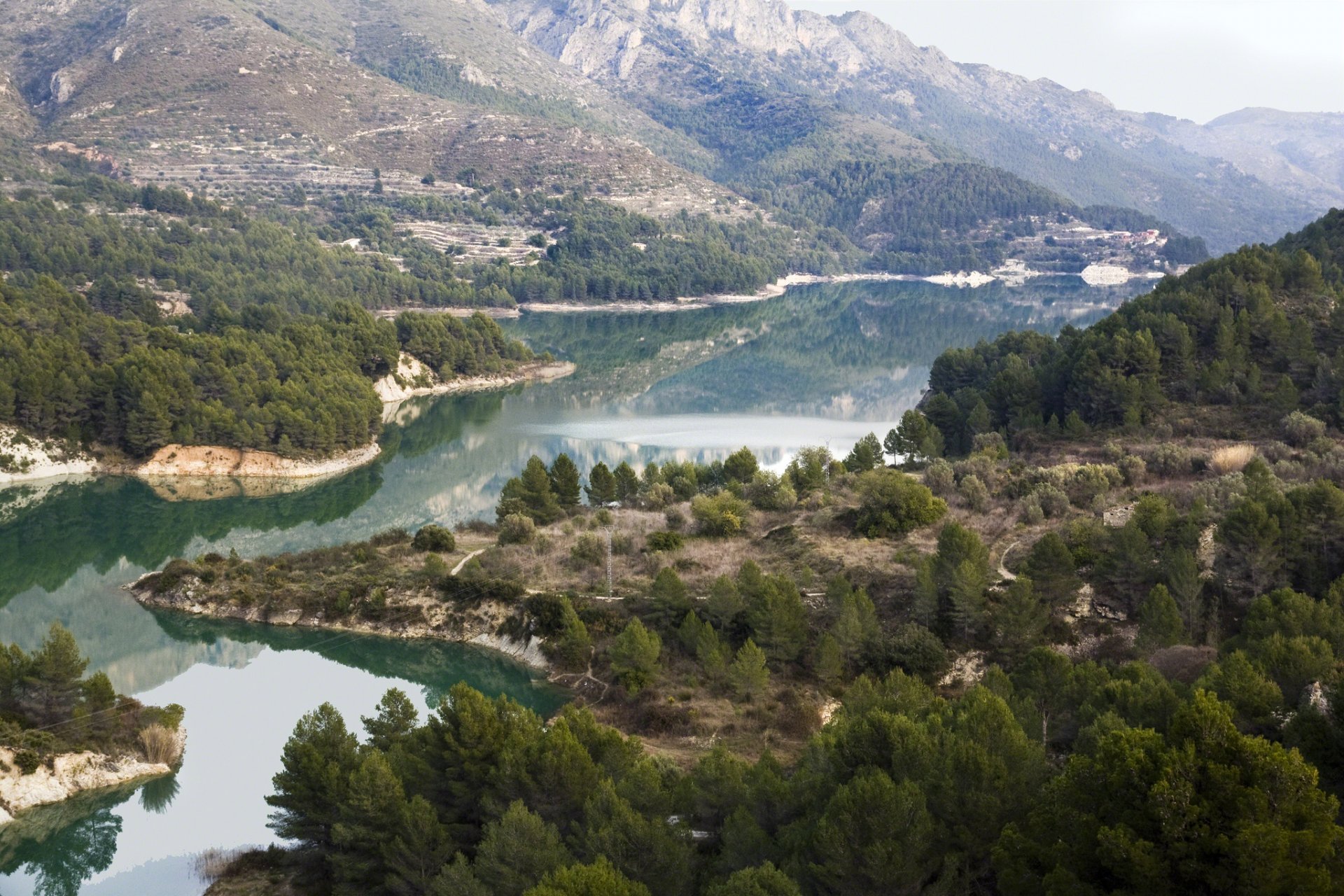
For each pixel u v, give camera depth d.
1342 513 93.81
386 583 120.12
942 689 91.88
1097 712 65.75
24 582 134.75
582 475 180.75
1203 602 94.25
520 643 109.56
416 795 62.81
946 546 101.38
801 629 97.56
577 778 62.56
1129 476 129.00
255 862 71.00
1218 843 42.91
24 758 80.31
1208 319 161.88
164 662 108.50
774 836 59.53
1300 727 55.91
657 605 104.12
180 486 177.12
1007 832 50.69
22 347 182.62
